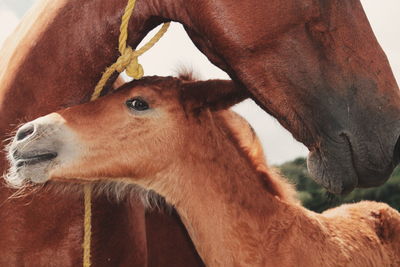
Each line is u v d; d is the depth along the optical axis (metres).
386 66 1.68
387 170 1.66
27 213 1.76
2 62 1.90
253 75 1.67
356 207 2.33
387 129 1.64
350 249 2.09
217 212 1.96
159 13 1.73
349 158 1.65
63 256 1.77
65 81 1.76
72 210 1.78
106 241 1.82
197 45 1.77
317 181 1.68
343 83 1.65
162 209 2.02
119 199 1.87
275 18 1.65
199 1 1.67
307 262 1.96
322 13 1.65
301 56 1.65
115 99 1.96
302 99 1.65
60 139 1.84
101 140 1.91
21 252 1.76
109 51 1.75
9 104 1.78
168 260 2.03
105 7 1.73
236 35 1.66
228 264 1.94
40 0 1.91
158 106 1.98
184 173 1.98
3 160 1.78
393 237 2.29
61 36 1.75
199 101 2.01
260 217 1.96
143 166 1.97
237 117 2.12
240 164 2.00
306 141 1.68
